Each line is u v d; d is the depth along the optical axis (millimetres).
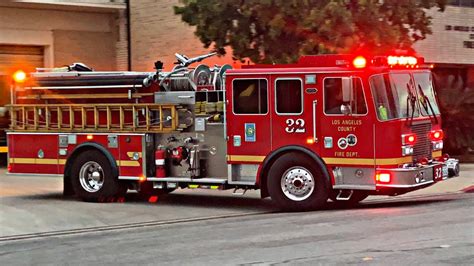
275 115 18703
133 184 21203
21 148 22250
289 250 13312
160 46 34344
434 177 18781
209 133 19844
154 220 18156
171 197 22562
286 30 25406
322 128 18266
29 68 33625
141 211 19625
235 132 19172
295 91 18516
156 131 20391
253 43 26859
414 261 12000
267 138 18828
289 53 25953
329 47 24234
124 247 14406
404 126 17969
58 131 21719
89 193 21312
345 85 17906
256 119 18922
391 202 20281
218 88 20531
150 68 34781
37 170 22062
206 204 20875
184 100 20094
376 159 17828
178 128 20125
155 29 34500
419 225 15516
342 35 24125
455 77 36312
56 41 33938
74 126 21500
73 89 21672
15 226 17484
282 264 12141
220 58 32094
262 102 18844
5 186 25453
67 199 22188
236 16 26609
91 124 21328
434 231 14703
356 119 17938
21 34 32969
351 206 19484
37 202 21500
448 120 30578
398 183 17703
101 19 35250
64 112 21672
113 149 20938
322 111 18234
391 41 25219
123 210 19812
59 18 34000
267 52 26516
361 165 17953
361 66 17812
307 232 15211
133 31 35094
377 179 17828
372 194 19688
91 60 35000
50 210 19891
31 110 22078
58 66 34031
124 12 35094
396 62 18234
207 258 12930
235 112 19156
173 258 13062
